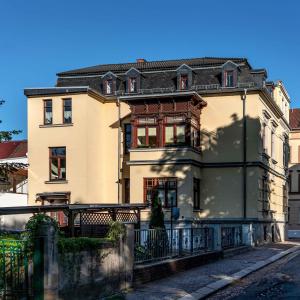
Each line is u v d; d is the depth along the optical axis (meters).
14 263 11.49
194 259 20.11
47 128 35.38
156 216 23.64
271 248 31.94
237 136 35.09
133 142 34.25
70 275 11.90
